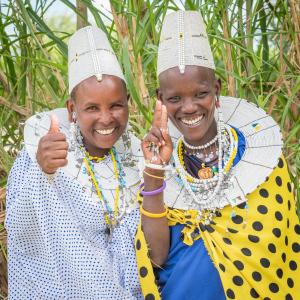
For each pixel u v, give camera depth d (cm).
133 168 273
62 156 244
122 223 265
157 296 252
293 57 332
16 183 263
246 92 343
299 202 307
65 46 335
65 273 261
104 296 258
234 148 257
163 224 254
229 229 252
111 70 257
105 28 316
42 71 359
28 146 265
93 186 264
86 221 262
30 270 264
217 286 251
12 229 261
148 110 312
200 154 259
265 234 251
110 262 261
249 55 334
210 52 255
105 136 258
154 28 315
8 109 341
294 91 313
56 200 259
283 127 336
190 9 318
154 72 344
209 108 250
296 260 260
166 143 244
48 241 258
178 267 253
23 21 338
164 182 252
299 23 327
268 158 256
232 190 253
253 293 250
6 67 345
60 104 319
